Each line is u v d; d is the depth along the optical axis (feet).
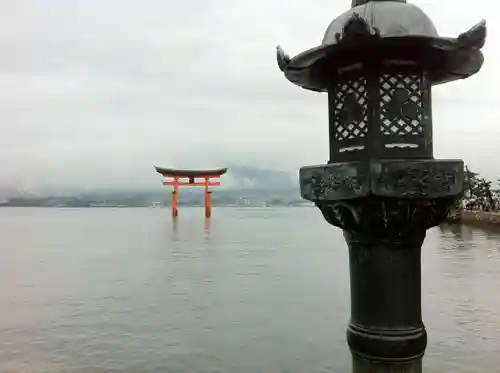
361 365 10.23
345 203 9.86
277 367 43.88
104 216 545.44
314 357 46.06
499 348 46.50
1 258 133.80
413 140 9.80
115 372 43.86
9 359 47.11
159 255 136.46
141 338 53.42
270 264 113.39
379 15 9.68
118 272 104.73
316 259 122.31
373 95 9.79
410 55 9.75
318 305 67.36
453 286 78.48
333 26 10.37
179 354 47.83
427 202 9.46
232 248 154.30
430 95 10.28
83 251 150.30
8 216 581.94
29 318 63.00
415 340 9.91
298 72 10.91
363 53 9.75
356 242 10.38
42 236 222.48
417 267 10.27
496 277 87.20
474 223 230.89
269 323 58.39
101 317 63.26
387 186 9.07
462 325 54.70
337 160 10.61
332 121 10.81
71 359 46.91
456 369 41.57
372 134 9.78
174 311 65.87
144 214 599.16
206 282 89.30
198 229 265.95
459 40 9.34
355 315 10.51
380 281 10.06
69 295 78.69
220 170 369.09
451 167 9.32
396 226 9.66
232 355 47.24
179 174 360.07
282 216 500.33
